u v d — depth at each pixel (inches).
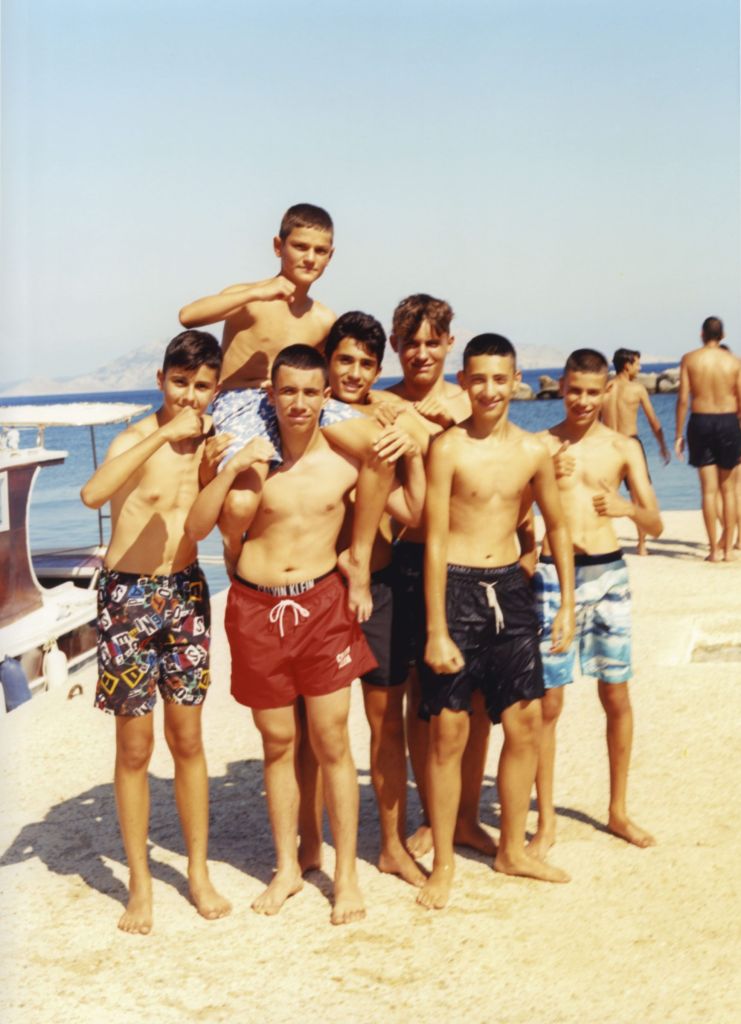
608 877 182.1
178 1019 145.1
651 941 160.9
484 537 175.8
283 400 162.7
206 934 168.4
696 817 205.0
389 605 182.2
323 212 188.9
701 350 461.7
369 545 171.0
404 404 189.5
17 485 458.9
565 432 196.4
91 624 498.9
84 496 160.9
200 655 171.9
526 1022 141.7
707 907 170.6
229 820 215.9
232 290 183.0
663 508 867.4
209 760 249.8
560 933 164.2
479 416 175.5
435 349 191.0
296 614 168.1
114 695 167.2
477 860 191.3
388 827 186.7
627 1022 141.1
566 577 183.3
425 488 174.6
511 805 181.8
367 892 180.7
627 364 481.4
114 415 557.3
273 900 175.8
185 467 169.9
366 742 258.2
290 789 178.5
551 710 189.8
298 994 150.5
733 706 267.6
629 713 195.3
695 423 459.2
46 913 176.1
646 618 361.1
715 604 380.2
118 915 175.3
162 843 205.6
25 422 499.2
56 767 242.5
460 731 173.3
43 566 584.7
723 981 149.6
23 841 205.0
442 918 170.2
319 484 168.2
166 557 168.2
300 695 182.9
